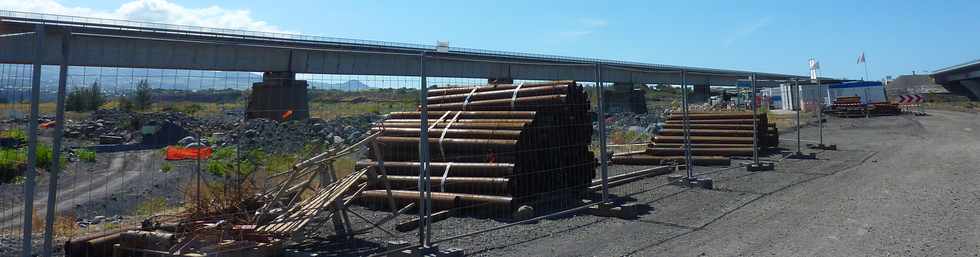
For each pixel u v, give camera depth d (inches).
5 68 210.7
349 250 292.7
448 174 413.1
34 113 193.6
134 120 725.3
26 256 190.9
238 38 1473.9
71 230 370.3
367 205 415.2
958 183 462.0
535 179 421.4
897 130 1160.8
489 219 370.3
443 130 437.7
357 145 344.5
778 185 478.9
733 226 327.6
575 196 450.6
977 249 264.5
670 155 725.3
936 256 255.3
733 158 713.0
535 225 343.6
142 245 275.1
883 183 473.4
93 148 779.4
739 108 1605.6
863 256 258.7
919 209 358.3
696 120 815.7
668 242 295.0
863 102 1808.6
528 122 415.5
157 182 574.6
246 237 284.4
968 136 978.1
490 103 456.8
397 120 480.7
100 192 545.6
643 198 429.1
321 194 331.3
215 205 354.3
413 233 331.6
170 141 674.2
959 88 3978.8
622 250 281.0
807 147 852.6
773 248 277.0
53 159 198.5
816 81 843.4
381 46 1834.4
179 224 303.0
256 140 481.7
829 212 357.1
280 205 343.9
